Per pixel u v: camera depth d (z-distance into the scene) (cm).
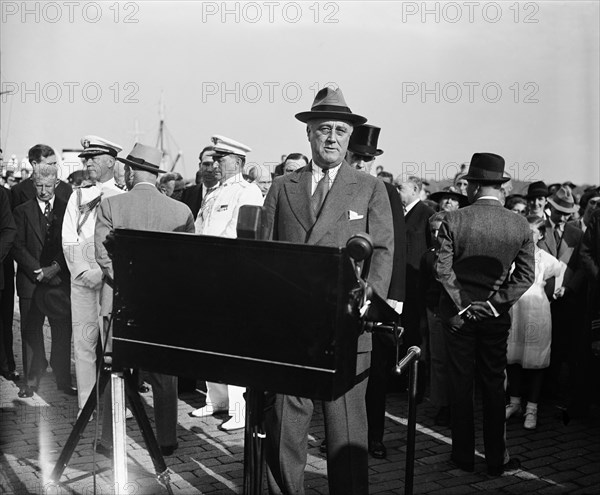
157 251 271
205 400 570
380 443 455
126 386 341
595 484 415
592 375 512
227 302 263
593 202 621
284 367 258
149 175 444
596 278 481
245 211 269
